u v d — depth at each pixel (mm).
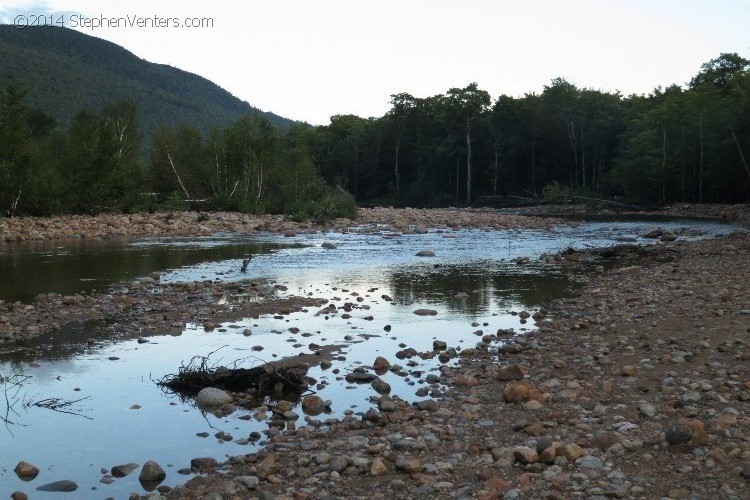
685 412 7137
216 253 25641
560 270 20719
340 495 5535
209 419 7699
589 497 5270
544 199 79875
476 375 9203
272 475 5941
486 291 16688
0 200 38844
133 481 5996
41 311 13828
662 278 17625
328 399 8336
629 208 62812
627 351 10125
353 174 104000
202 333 11953
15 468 6258
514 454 6145
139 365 9883
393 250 27016
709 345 10141
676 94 78812
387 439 6762
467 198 91375
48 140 51531
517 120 91250
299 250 26906
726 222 44156
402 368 9664
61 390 8734
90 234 32844
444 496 5445
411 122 100062
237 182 49312
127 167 46781
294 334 11914
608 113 86312
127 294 16016
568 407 7645
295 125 119875
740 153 56969
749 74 65312
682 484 5453
